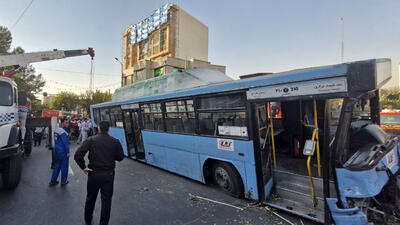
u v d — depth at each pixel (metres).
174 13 36.62
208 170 5.17
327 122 3.06
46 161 8.44
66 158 5.54
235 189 4.39
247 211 3.85
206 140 4.83
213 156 4.68
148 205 4.20
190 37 38.75
